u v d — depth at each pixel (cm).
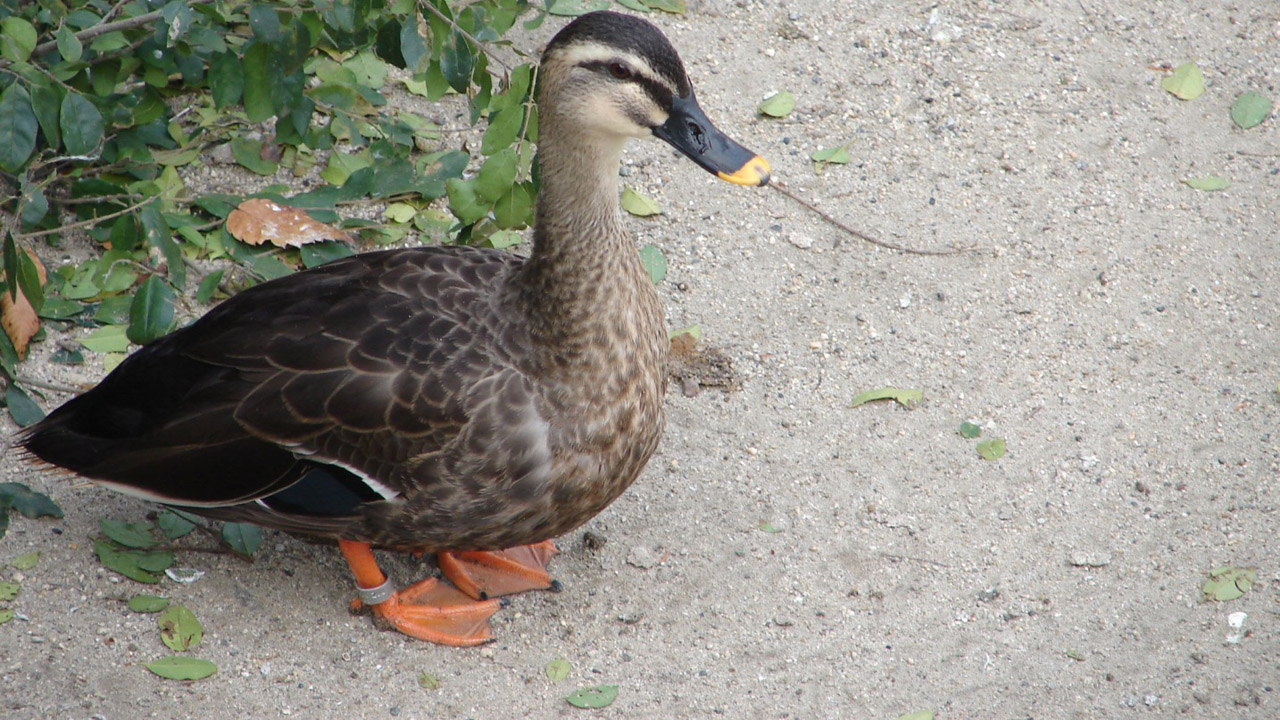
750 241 711
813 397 637
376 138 743
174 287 635
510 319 494
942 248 708
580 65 477
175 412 486
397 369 481
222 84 672
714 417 627
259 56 657
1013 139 770
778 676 522
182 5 611
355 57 773
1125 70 816
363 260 523
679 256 702
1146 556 571
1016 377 648
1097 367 653
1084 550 573
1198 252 711
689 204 729
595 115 480
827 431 623
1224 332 671
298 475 488
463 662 523
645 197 729
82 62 658
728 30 823
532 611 546
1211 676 523
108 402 502
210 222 684
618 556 568
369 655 522
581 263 485
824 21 835
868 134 768
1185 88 803
